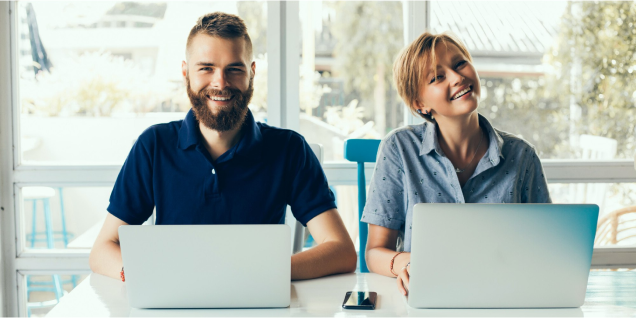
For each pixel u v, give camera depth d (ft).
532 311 3.07
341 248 4.14
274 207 4.67
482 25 7.02
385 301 3.29
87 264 6.78
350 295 3.32
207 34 4.40
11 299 6.75
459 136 4.80
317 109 7.43
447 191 4.74
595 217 2.93
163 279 3.03
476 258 2.99
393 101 8.19
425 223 2.96
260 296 3.08
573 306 3.10
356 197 7.00
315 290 3.55
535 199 4.92
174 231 2.98
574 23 7.09
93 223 7.00
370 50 8.61
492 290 3.04
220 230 2.98
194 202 4.53
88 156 7.02
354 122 7.99
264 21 6.76
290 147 4.83
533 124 7.15
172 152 4.62
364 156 5.46
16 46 6.64
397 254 4.03
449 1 6.93
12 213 6.68
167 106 7.04
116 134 7.03
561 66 7.11
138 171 4.61
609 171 7.04
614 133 7.20
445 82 4.61
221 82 4.36
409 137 4.94
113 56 6.95
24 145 6.86
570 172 7.01
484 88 7.06
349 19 8.57
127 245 2.98
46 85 6.88
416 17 6.86
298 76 6.75
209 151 4.70
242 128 4.71
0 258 6.63
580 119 7.18
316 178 4.81
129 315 3.02
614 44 7.13
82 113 6.97
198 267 3.02
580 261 3.00
